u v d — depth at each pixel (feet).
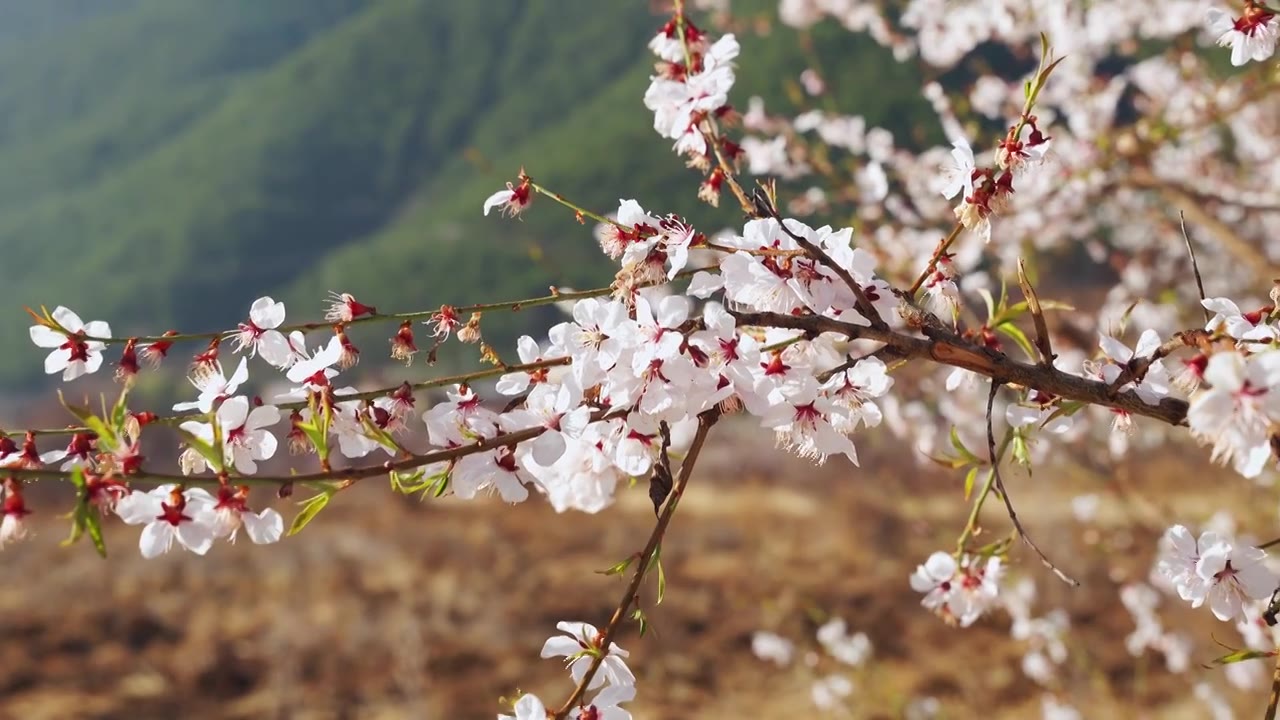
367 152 293.23
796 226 4.98
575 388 4.80
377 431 4.47
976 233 4.95
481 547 57.06
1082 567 32.65
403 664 37.42
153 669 38.86
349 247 238.48
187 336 5.22
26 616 44.19
